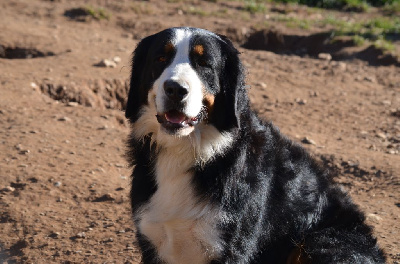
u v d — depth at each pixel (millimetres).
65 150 7309
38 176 6633
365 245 4652
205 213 4246
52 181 6566
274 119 9047
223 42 4488
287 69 11789
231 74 4418
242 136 4410
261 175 4418
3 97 8805
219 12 16391
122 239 5645
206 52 4305
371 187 6887
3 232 5762
